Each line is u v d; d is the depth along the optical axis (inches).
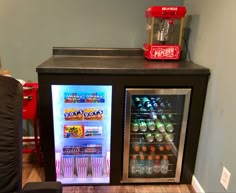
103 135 73.2
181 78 66.5
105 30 85.9
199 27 73.0
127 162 74.1
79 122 71.1
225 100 58.6
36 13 82.0
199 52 73.1
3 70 86.4
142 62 74.8
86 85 65.2
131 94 66.4
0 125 39.6
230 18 56.0
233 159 55.6
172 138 76.4
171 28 78.2
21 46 85.0
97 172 77.4
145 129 74.0
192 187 77.1
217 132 62.6
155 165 79.3
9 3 80.2
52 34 84.7
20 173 41.5
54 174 73.7
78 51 84.5
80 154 74.8
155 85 66.6
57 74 63.4
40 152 83.7
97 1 82.7
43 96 65.0
